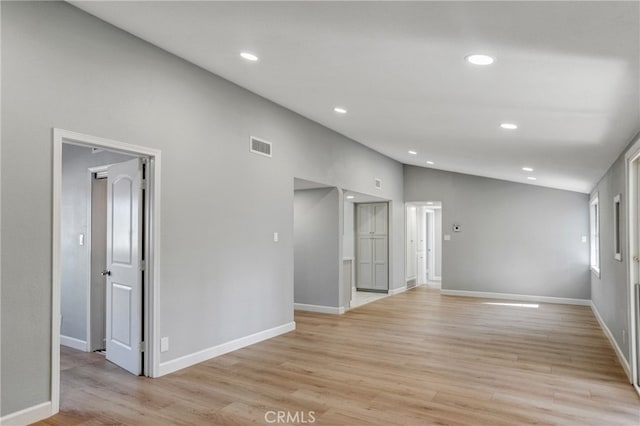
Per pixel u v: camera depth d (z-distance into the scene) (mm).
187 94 4188
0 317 2781
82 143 3326
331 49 3072
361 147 7641
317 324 6180
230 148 4707
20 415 2867
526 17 2023
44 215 3006
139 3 2986
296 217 7297
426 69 3072
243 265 4879
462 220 9258
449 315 6945
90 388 3572
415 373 4027
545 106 3342
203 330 4340
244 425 2930
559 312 7297
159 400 3338
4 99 2824
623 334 4270
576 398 3441
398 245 9547
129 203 4023
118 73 3549
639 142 3477
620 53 2207
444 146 6074
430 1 2053
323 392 3531
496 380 3846
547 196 8586
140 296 3883
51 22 3090
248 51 3557
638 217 3896
